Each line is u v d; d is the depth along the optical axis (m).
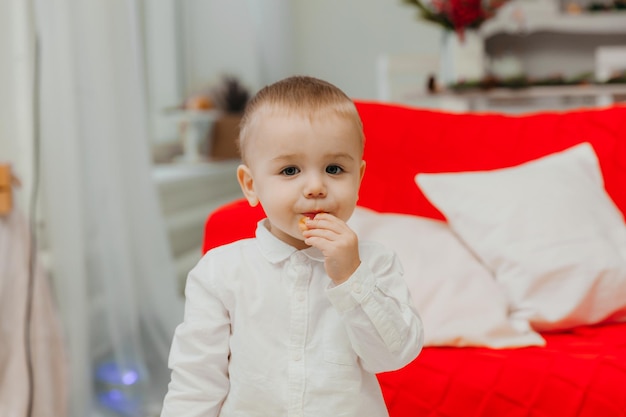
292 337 1.08
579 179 1.96
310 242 1.03
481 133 2.15
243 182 1.17
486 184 1.92
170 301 2.81
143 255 2.73
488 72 5.04
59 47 2.29
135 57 2.77
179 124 5.16
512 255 1.79
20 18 2.22
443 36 4.42
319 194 1.04
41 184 2.29
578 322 1.75
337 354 1.07
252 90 5.57
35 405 2.04
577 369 1.46
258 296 1.10
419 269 1.72
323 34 6.63
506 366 1.48
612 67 4.73
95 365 2.50
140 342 2.66
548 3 5.05
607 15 5.05
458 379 1.47
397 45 6.52
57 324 2.16
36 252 2.10
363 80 6.61
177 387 1.11
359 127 1.10
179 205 4.29
